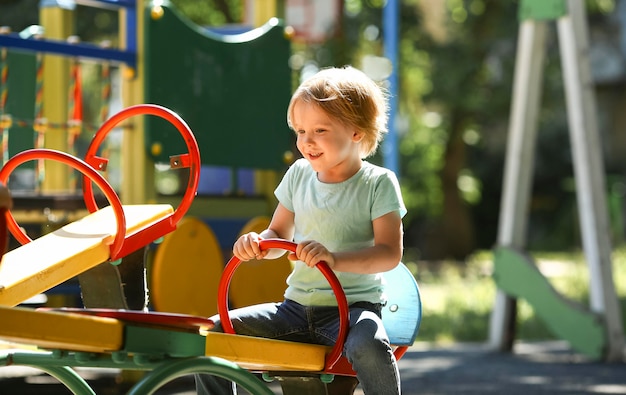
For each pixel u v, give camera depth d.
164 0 8.91
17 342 3.64
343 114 4.70
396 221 4.74
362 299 4.76
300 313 4.80
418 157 34.72
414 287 4.96
